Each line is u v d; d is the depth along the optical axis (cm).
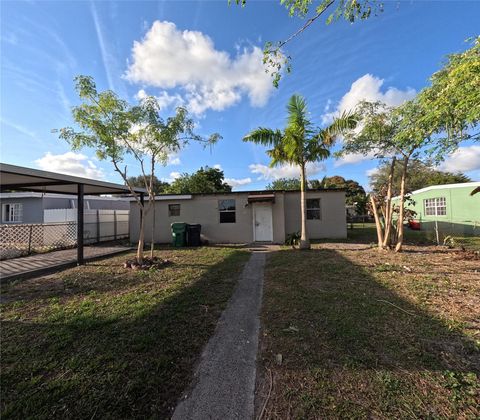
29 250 1035
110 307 434
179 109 719
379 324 350
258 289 532
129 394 231
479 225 1396
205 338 331
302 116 966
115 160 725
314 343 308
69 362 276
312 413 208
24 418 205
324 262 759
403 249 979
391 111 805
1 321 382
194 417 208
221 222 1378
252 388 239
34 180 817
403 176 903
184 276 638
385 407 210
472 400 214
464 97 339
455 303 419
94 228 1462
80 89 629
